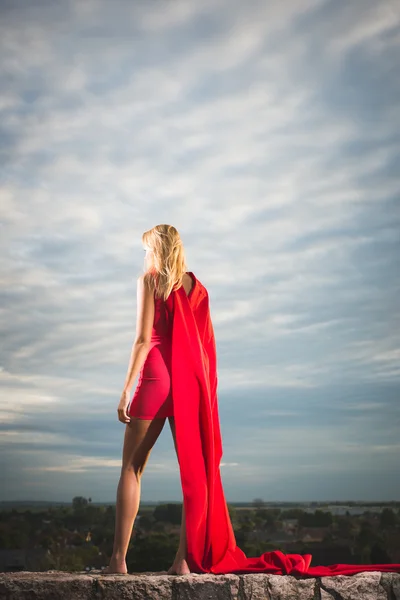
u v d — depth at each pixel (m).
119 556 3.51
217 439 3.83
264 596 3.29
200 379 3.66
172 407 3.64
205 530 3.55
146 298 3.72
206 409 3.64
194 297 3.88
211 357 3.93
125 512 3.55
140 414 3.61
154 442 3.64
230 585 3.30
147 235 3.87
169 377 3.65
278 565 3.54
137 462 3.62
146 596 3.25
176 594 3.27
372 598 3.32
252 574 3.36
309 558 3.68
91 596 3.24
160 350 3.70
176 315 3.70
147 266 3.83
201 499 3.54
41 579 3.25
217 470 3.77
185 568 3.48
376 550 34.50
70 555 27.84
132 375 3.61
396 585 3.35
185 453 3.56
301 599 3.31
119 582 3.26
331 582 3.34
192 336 3.71
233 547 3.71
